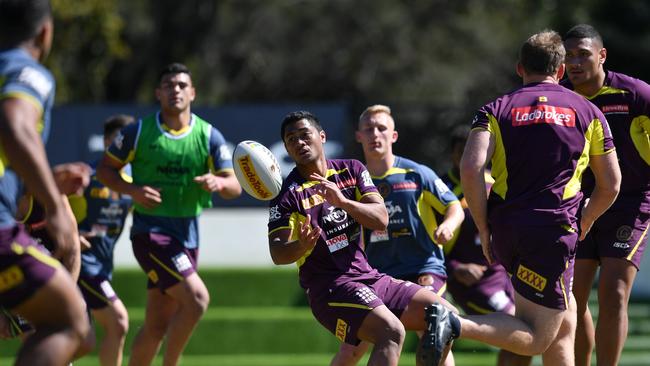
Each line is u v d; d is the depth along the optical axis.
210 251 49.06
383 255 25.86
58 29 76.81
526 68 20.91
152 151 27.33
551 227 19.56
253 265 49.12
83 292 28.17
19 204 22.25
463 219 26.61
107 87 95.81
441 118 65.56
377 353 19.45
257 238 49.31
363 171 21.61
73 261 20.22
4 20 15.48
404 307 20.73
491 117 20.16
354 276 21.00
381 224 20.72
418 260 25.72
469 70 110.06
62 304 15.34
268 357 36.66
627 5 95.38
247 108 48.50
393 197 25.70
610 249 23.58
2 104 14.55
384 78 111.06
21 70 14.95
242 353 37.75
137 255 27.44
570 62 23.44
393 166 26.02
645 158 23.55
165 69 27.62
